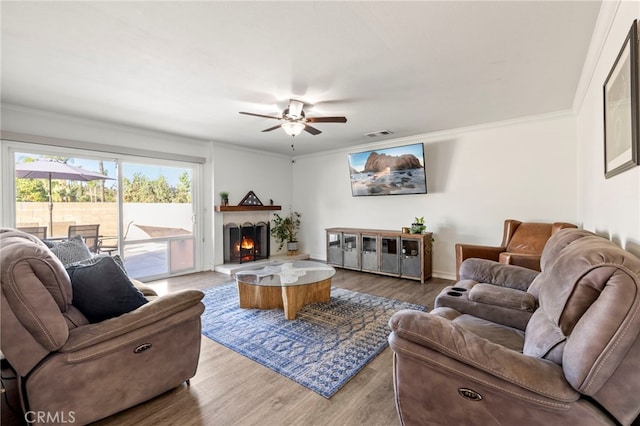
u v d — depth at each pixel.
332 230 5.34
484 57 2.22
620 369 0.94
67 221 3.72
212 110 3.39
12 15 1.71
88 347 1.44
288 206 6.41
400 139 4.88
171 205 4.73
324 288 3.41
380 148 5.12
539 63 2.31
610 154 1.78
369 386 1.87
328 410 1.66
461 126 4.14
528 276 2.28
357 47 2.07
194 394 1.80
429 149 4.59
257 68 2.37
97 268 1.65
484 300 1.95
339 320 2.89
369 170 4.99
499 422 1.14
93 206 3.94
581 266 1.06
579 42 2.01
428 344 1.27
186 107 3.29
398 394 1.38
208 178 5.10
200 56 2.19
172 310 1.72
